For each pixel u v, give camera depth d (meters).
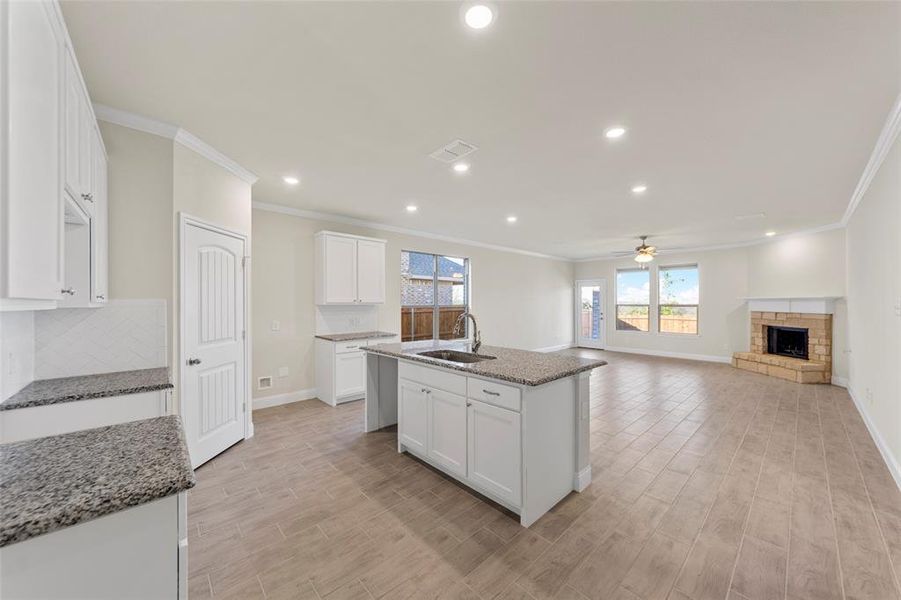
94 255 2.00
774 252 6.54
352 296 5.02
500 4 1.48
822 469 2.79
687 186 3.75
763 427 3.72
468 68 1.91
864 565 1.78
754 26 1.60
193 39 1.70
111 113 2.34
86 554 0.86
